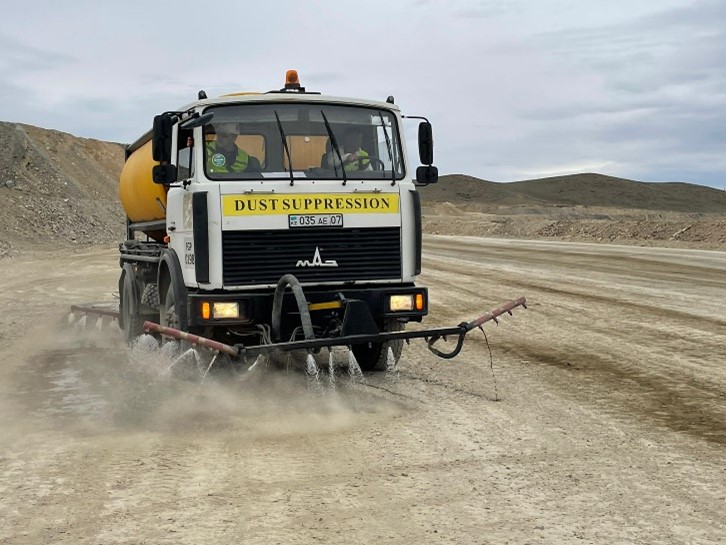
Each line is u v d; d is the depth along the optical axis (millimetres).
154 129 8828
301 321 8219
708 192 196875
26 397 8727
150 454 6449
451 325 13695
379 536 4680
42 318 15586
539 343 11656
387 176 9078
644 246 31641
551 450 6410
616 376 9266
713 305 15109
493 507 5141
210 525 4867
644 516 4965
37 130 63531
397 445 6613
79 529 4855
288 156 8742
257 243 8477
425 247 36500
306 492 5469
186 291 9047
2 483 5773
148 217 11672
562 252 30438
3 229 40375
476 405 8008
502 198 187000
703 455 6238
